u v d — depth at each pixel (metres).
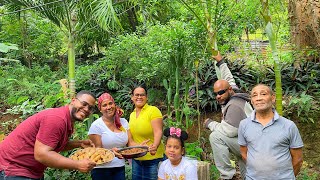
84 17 6.89
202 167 3.87
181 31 5.92
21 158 2.95
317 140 5.62
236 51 7.76
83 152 3.29
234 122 3.96
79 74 8.41
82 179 4.40
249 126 3.08
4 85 8.68
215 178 4.61
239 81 6.75
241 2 6.37
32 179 3.00
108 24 5.78
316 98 6.08
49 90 7.53
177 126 5.40
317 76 6.43
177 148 3.25
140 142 3.87
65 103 5.01
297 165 3.01
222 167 4.12
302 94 5.80
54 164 2.87
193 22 5.98
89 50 12.09
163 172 3.39
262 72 6.87
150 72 7.18
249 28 7.41
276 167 2.91
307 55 6.79
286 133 2.94
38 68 10.38
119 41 8.22
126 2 7.87
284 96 6.30
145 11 8.13
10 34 11.15
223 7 6.02
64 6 6.96
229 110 4.02
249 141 3.05
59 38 11.42
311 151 5.59
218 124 4.23
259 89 3.02
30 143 2.95
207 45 5.86
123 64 7.98
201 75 6.87
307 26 6.75
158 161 3.95
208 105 6.70
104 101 3.57
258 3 6.39
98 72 8.55
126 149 3.52
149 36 7.34
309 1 6.66
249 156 3.04
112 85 7.73
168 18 8.49
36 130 2.94
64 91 6.20
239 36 7.58
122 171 3.74
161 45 6.83
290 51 7.07
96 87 8.27
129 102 7.45
